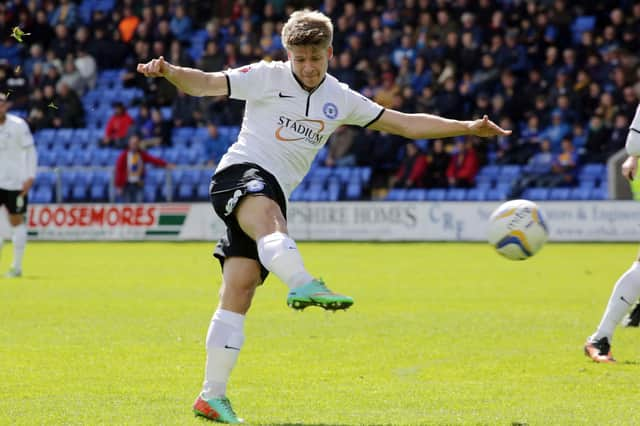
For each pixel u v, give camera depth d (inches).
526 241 931.3
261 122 725.3
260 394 836.6
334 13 3841.0
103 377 912.3
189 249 2876.5
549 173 3238.2
